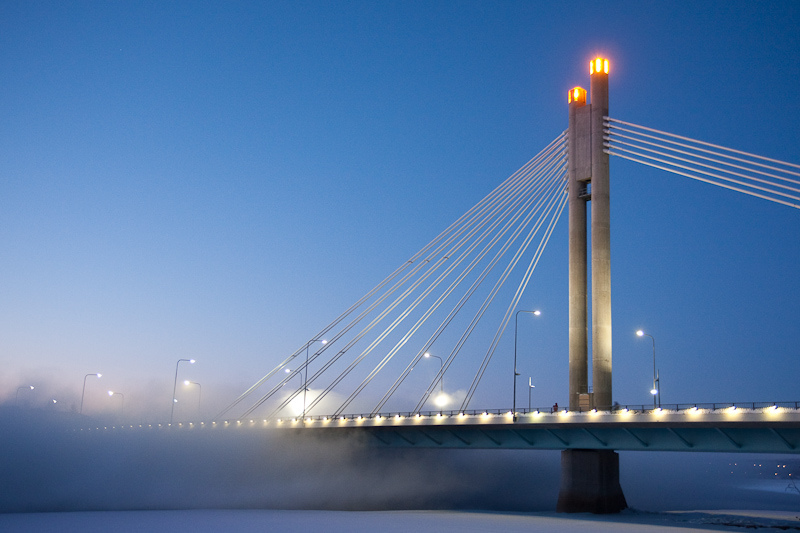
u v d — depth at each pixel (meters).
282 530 45.53
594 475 70.44
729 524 63.00
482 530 47.91
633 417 59.59
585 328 80.12
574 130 85.50
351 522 52.78
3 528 45.88
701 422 55.31
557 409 73.00
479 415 70.75
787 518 73.31
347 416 84.62
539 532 47.72
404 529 47.47
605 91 84.94
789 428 52.16
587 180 83.50
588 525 54.84
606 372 75.56
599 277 77.75
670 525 57.50
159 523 50.03
